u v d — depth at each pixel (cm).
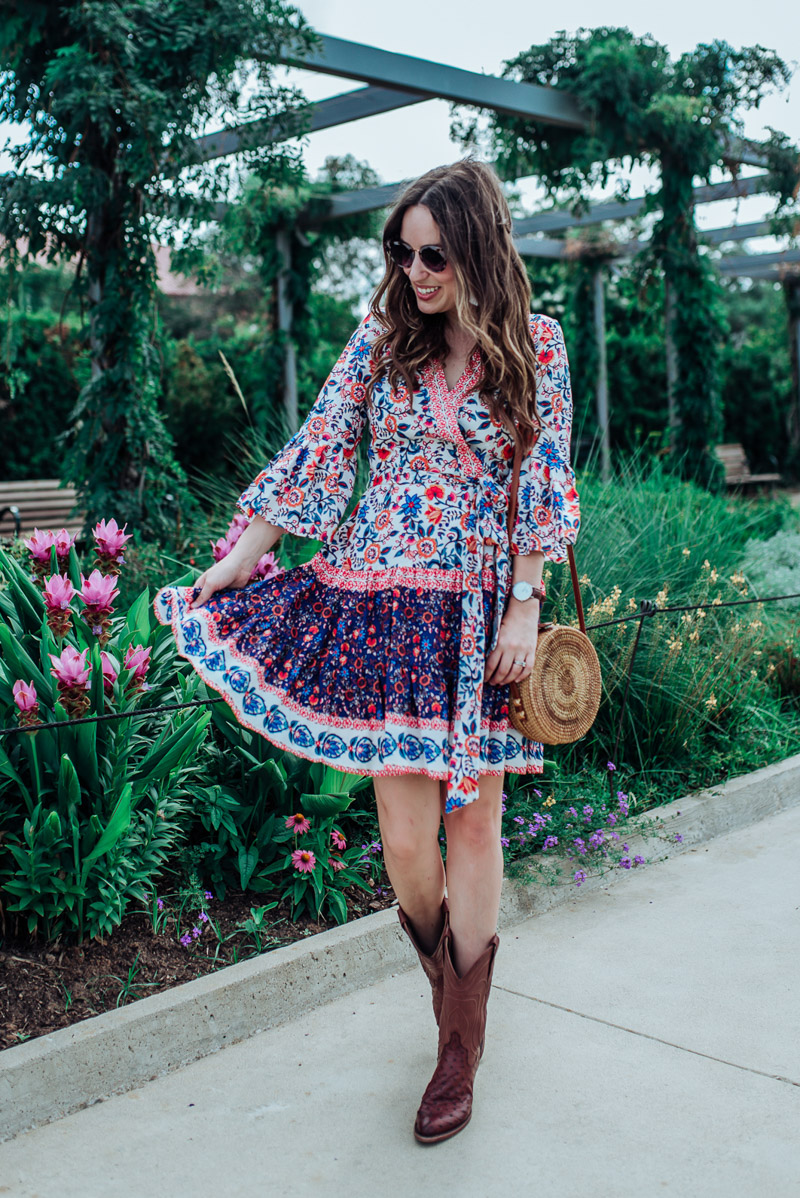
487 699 193
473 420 188
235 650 194
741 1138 182
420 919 204
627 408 1474
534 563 191
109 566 277
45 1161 182
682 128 840
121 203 568
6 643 243
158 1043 211
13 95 546
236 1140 187
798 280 1620
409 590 186
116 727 242
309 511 199
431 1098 188
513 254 186
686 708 379
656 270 940
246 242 664
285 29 557
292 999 233
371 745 188
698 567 465
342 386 200
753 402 1703
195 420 1138
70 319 1100
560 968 253
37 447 1106
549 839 301
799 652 478
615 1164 176
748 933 268
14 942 232
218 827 269
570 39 808
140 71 537
